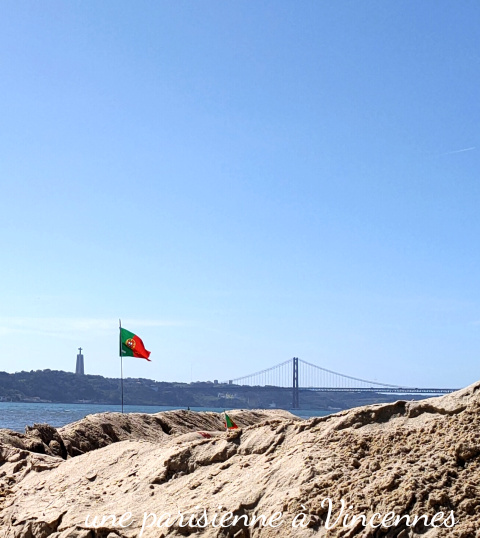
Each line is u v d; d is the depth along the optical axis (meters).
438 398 13.55
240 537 11.85
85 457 18.00
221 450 14.97
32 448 22.48
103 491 15.18
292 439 14.31
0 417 82.56
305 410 103.88
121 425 27.47
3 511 15.79
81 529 13.34
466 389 13.39
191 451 15.32
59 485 16.50
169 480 14.77
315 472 12.48
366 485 11.75
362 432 13.45
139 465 16.14
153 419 29.78
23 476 18.33
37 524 14.04
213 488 13.48
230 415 34.53
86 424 26.38
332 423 14.19
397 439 12.79
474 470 11.40
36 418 81.75
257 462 14.00
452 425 12.54
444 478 11.32
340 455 12.85
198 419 31.91
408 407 13.62
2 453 20.45
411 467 11.76
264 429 15.20
